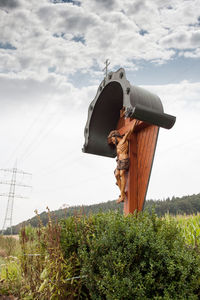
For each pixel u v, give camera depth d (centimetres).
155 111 568
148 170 621
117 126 807
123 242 350
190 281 319
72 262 427
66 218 487
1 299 440
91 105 782
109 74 700
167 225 399
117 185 684
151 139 636
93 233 424
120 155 675
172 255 334
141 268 334
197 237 504
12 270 525
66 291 391
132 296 310
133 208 626
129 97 579
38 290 404
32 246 502
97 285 355
